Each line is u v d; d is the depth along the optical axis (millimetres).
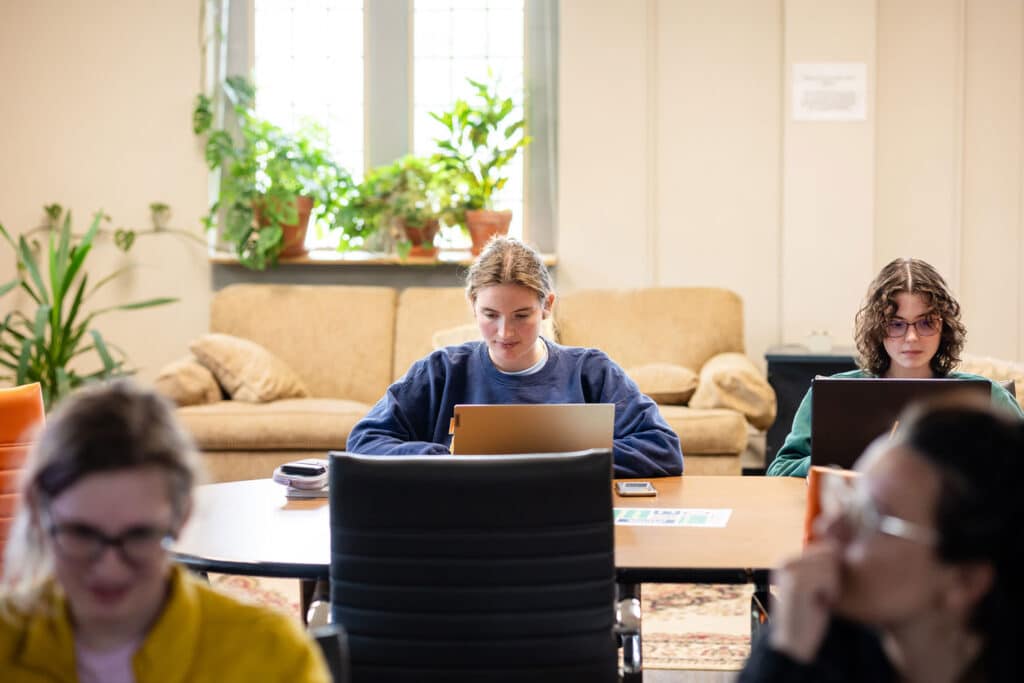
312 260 5746
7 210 5820
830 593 970
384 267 5898
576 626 1700
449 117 5691
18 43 5801
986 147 5711
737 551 1955
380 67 6020
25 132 5816
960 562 904
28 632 1105
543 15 5941
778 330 5758
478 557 1676
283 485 2561
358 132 6055
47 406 5051
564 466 1674
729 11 5707
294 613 3760
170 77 5809
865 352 2766
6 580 1092
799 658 1000
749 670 1074
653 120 5754
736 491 2467
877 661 1028
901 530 916
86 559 1030
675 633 3520
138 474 1035
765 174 5730
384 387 5395
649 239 5777
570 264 5820
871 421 2291
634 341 5316
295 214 5570
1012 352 5730
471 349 2758
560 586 1690
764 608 2043
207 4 5855
